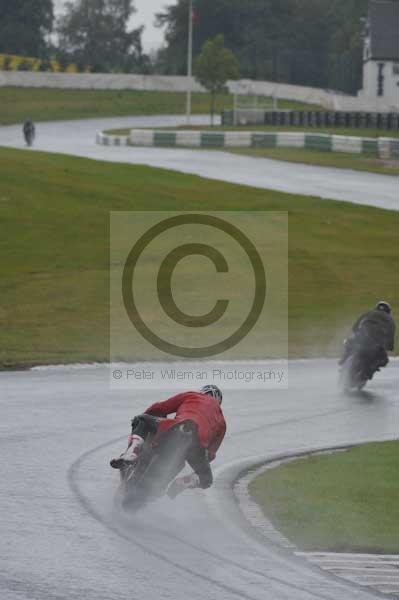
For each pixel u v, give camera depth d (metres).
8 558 30.03
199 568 30.23
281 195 161.00
